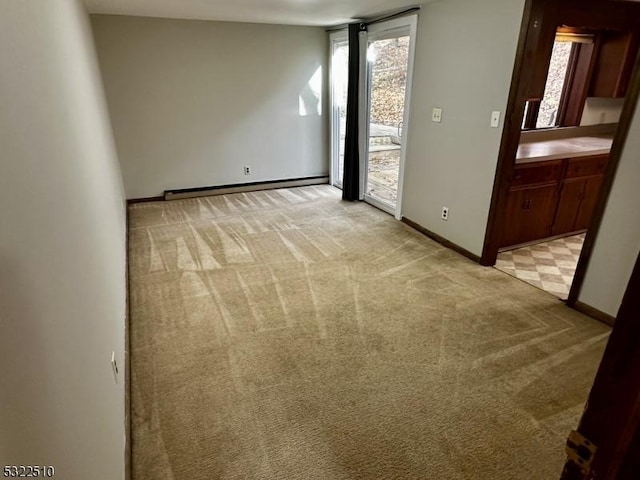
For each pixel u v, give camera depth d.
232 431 1.81
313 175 6.04
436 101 3.68
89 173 2.02
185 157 5.21
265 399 2.00
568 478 0.58
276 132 5.58
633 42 3.66
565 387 2.06
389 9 3.90
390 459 1.68
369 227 4.31
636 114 2.30
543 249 3.76
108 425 1.38
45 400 0.80
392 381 2.11
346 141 4.99
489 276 3.24
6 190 0.77
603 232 2.54
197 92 5.00
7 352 0.65
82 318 1.26
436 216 3.92
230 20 4.78
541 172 3.53
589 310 2.69
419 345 2.39
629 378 0.46
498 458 1.68
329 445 1.74
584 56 3.99
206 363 2.25
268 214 4.71
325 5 3.69
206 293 2.97
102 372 1.44
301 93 5.54
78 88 2.12
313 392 2.04
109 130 4.13
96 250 1.81
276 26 5.11
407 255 3.63
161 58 4.72
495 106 3.08
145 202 5.16
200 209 4.88
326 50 5.45
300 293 2.97
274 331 2.53
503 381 2.11
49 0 1.58
